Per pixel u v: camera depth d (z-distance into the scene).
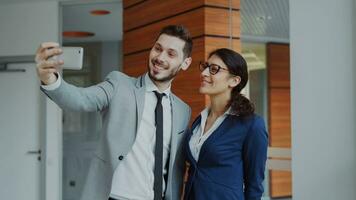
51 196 5.88
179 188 2.19
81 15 6.43
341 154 3.51
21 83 6.01
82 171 6.57
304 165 3.76
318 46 3.69
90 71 7.39
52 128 5.92
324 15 3.65
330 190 3.58
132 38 5.37
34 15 5.97
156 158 1.97
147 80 2.03
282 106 6.37
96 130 6.59
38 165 5.94
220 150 2.12
